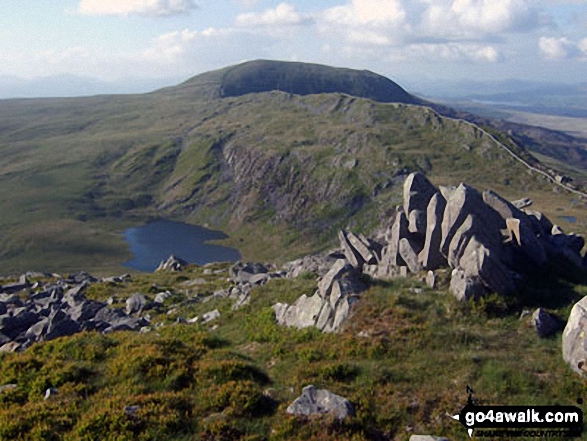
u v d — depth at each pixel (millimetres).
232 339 25719
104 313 34844
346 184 196500
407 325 21781
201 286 45906
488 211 28922
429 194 33531
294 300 28969
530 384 16922
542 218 35656
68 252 168375
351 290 24844
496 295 23984
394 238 31812
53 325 31031
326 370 18328
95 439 13891
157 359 19094
